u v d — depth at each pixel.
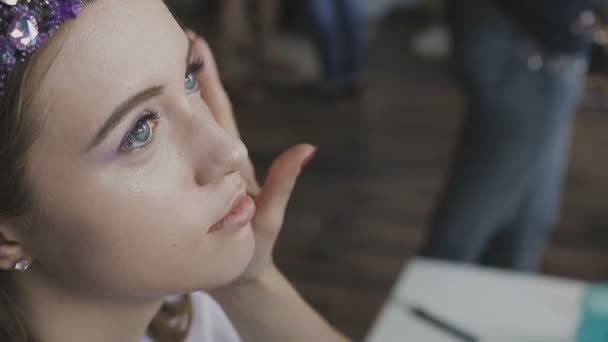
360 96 4.48
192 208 0.66
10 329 0.70
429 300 1.27
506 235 2.00
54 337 0.71
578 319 1.20
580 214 3.14
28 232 0.66
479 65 1.74
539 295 1.26
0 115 0.61
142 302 0.72
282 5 5.00
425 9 5.56
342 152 3.80
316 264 2.92
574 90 1.78
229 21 4.27
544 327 1.19
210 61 0.81
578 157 3.59
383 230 3.12
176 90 0.65
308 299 2.73
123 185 0.64
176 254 0.66
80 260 0.66
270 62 4.74
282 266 2.91
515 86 1.73
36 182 0.63
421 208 3.27
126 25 0.62
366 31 5.27
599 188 3.33
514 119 1.75
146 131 0.64
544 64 1.70
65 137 0.62
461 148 1.88
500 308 1.24
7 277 0.70
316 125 4.12
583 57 1.73
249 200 0.69
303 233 3.12
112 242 0.65
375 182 3.50
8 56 0.60
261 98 4.45
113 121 0.62
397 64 4.91
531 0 1.62
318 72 4.71
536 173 1.85
